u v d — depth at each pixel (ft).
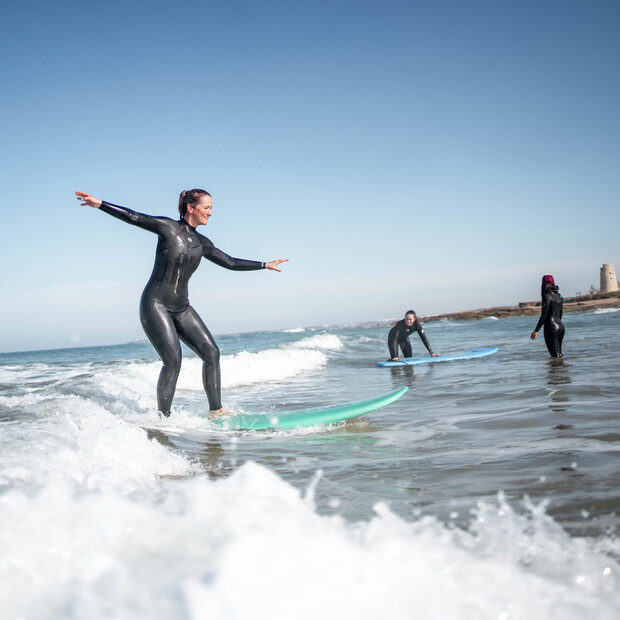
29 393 23.91
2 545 5.38
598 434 12.39
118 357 78.59
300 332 138.62
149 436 14.15
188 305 18.45
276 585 4.80
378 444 13.19
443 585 5.08
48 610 4.46
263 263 19.80
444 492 8.56
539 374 25.18
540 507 7.48
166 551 5.46
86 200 16.22
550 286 32.96
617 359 28.81
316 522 6.34
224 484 7.52
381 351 59.62
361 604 4.66
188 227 17.95
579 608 4.76
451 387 23.56
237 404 23.02
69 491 6.95
